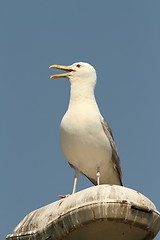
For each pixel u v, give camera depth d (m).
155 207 11.74
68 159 18.69
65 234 11.61
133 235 11.77
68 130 17.94
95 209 11.22
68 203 11.70
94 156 18.31
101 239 11.84
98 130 18.02
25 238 12.33
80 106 18.44
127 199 11.32
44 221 12.06
